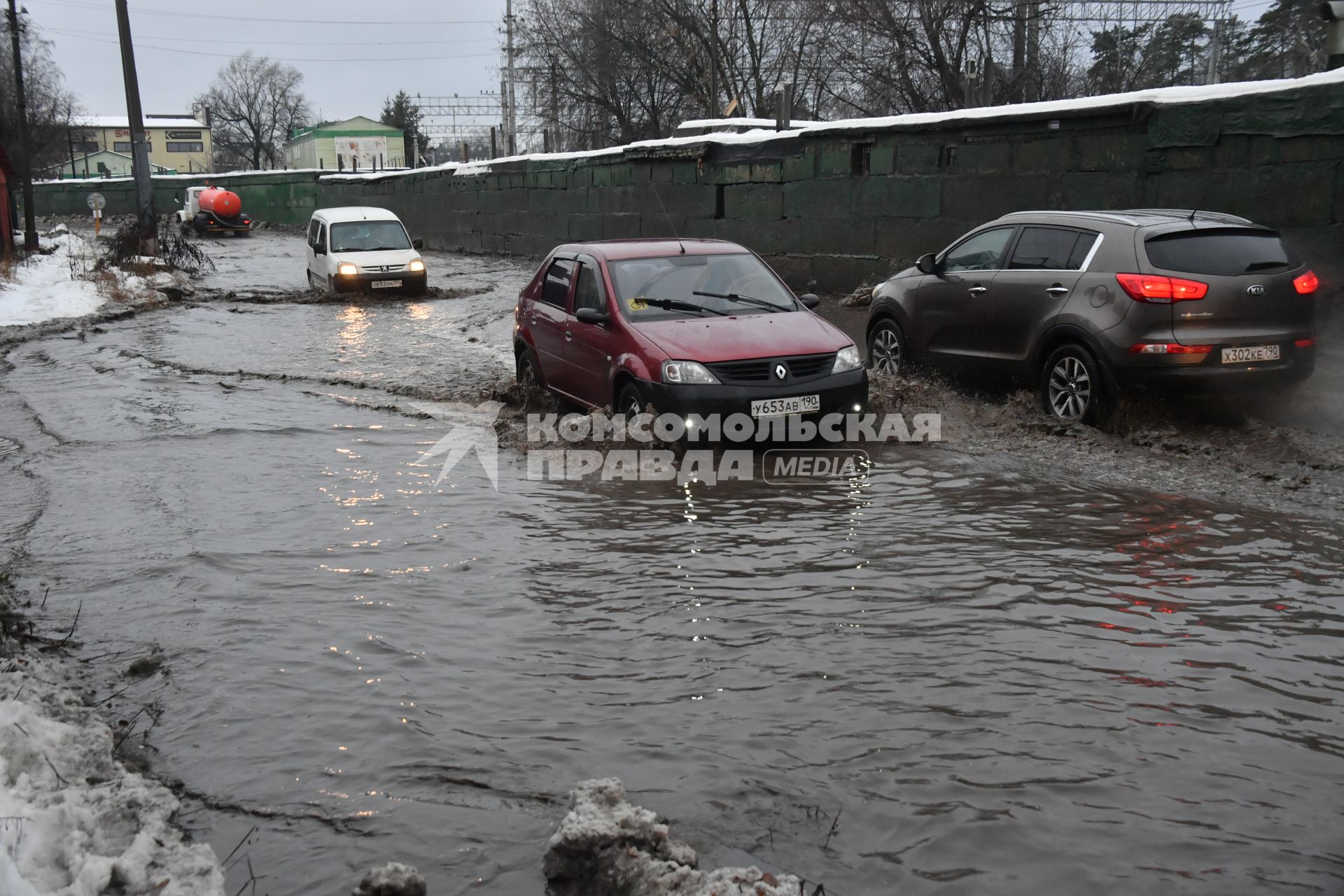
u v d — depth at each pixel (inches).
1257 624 189.9
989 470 298.7
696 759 149.2
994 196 587.8
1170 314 314.7
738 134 824.3
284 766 150.2
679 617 199.5
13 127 1825.8
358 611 205.2
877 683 170.7
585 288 371.9
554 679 175.0
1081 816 133.7
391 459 327.0
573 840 123.5
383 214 944.3
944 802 137.3
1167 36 1558.8
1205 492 271.4
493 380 467.5
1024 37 1305.4
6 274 908.6
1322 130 414.3
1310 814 133.2
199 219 1969.7
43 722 151.0
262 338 641.0
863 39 1325.0
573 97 1801.2
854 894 120.1
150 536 253.8
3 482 308.2
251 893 122.9
